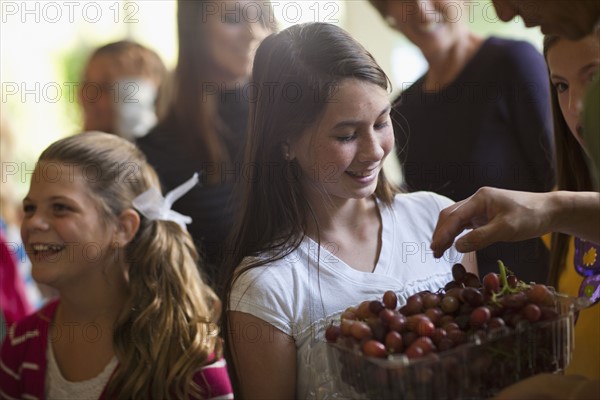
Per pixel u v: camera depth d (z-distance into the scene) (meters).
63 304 1.40
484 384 0.81
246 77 1.88
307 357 1.10
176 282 1.40
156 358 1.31
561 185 1.25
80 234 1.35
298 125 1.10
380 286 1.15
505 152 1.70
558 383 0.77
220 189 1.82
